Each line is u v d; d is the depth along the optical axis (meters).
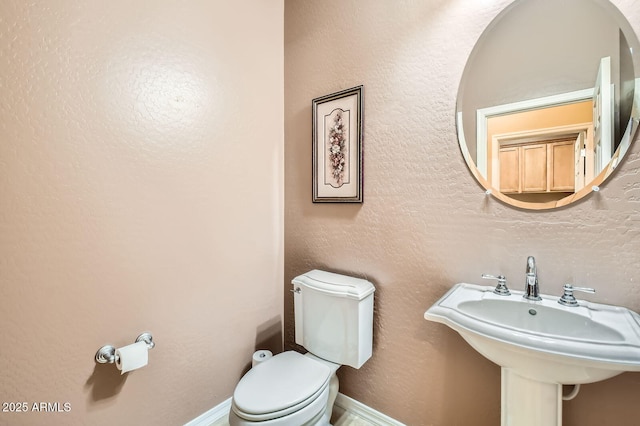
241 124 1.56
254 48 1.61
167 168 1.26
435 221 1.24
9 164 0.90
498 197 1.09
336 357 1.35
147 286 1.21
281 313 1.82
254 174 1.63
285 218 1.81
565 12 0.97
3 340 0.91
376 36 1.39
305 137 1.70
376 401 1.43
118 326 1.13
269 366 1.26
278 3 1.75
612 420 0.92
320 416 1.14
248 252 1.61
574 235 0.96
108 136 1.09
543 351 0.71
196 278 1.38
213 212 1.44
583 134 0.95
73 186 1.01
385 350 1.40
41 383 0.97
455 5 1.17
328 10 1.56
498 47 1.08
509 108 1.07
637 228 0.87
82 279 1.04
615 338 0.76
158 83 1.22
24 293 0.93
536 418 0.85
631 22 0.87
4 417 0.92
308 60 1.66
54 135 0.97
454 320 0.87
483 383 1.14
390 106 1.35
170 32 1.25
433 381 1.26
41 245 0.96
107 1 1.07
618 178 0.90
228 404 1.51
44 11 0.94
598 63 0.92
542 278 1.02
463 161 1.16
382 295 1.40
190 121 1.33
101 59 1.06
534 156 1.03
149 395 1.22
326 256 1.62
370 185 1.43
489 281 1.12
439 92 1.21
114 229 1.11
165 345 1.27
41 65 0.94
